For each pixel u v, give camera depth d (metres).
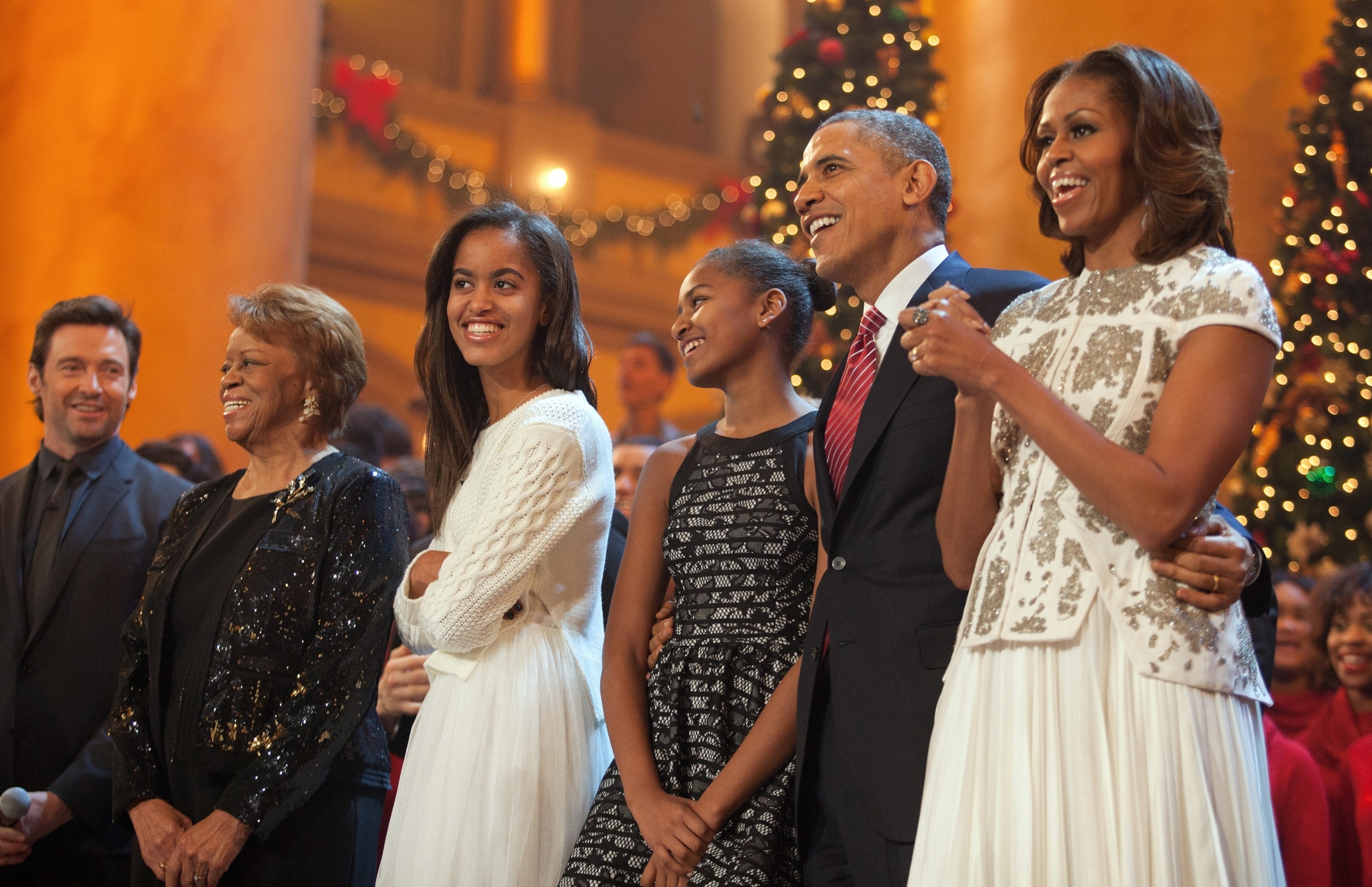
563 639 3.38
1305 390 7.72
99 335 4.44
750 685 3.07
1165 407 2.24
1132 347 2.33
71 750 4.08
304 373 3.71
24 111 7.68
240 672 3.37
